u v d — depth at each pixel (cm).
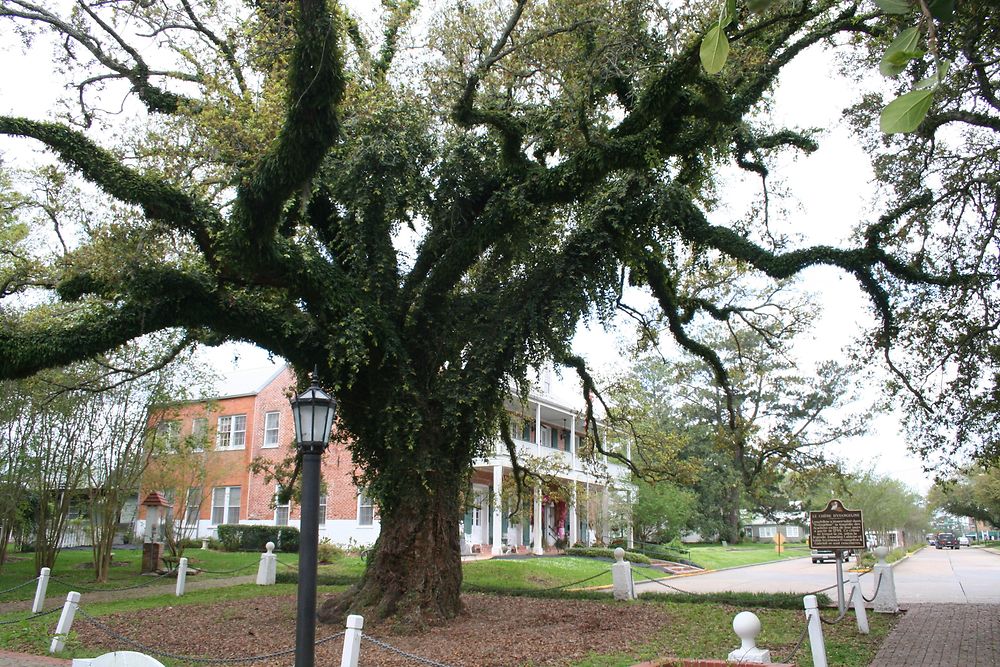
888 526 4353
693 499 4594
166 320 1207
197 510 3033
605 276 1408
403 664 967
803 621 1286
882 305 1308
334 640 1148
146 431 2364
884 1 242
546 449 3622
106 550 2284
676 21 1163
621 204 1337
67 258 1207
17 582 2166
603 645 1082
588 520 3844
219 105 1171
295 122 962
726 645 1072
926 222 1317
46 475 2297
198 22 1327
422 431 1341
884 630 1209
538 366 1443
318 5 922
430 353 1387
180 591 1845
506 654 1023
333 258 1440
